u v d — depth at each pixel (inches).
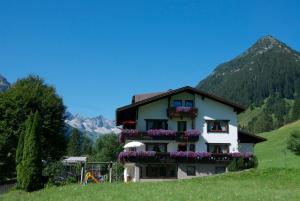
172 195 1274.6
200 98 2600.9
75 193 1446.9
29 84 3019.2
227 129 2583.7
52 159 2982.3
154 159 2421.3
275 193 1318.9
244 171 1887.3
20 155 2218.3
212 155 2454.5
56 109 2947.8
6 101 2805.1
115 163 2623.0
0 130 2760.8
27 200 1392.7
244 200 1151.0
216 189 1437.0
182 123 2576.3
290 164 3206.2
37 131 2111.2
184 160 2444.6
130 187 1561.3
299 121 5654.5
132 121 2561.5
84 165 2407.7
